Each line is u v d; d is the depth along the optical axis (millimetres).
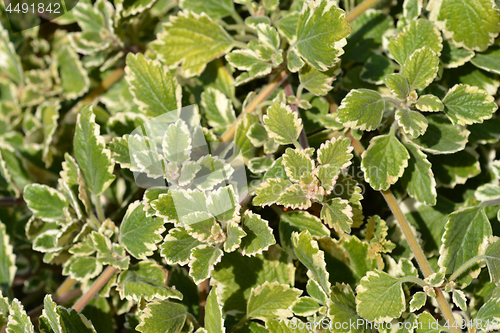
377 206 769
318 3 711
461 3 741
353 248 732
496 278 703
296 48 729
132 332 757
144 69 751
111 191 811
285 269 737
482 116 712
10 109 875
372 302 699
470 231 719
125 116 772
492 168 754
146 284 722
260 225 706
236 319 734
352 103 708
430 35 731
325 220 702
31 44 876
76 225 753
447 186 759
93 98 839
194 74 770
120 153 729
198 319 754
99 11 807
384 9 796
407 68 715
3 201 836
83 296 739
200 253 703
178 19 769
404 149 717
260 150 745
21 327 713
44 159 825
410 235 714
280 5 804
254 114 742
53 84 855
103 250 740
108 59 819
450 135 726
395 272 733
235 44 770
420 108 712
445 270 701
